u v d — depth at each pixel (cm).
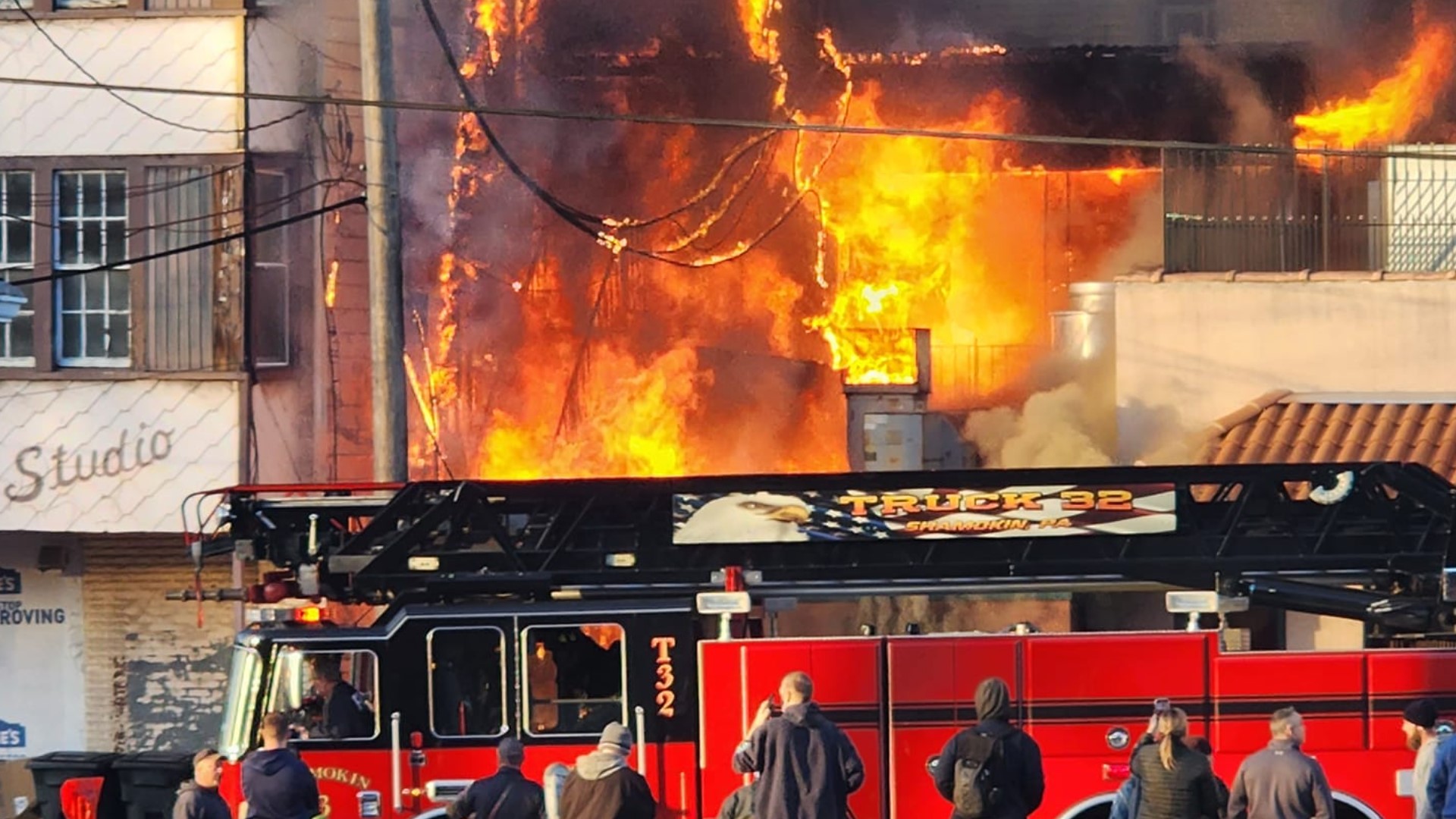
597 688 2214
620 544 2353
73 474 3209
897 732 2181
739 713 2183
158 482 3197
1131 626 2761
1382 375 3238
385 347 2609
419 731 2206
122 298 3234
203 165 3200
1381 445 3052
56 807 2589
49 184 3231
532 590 2266
